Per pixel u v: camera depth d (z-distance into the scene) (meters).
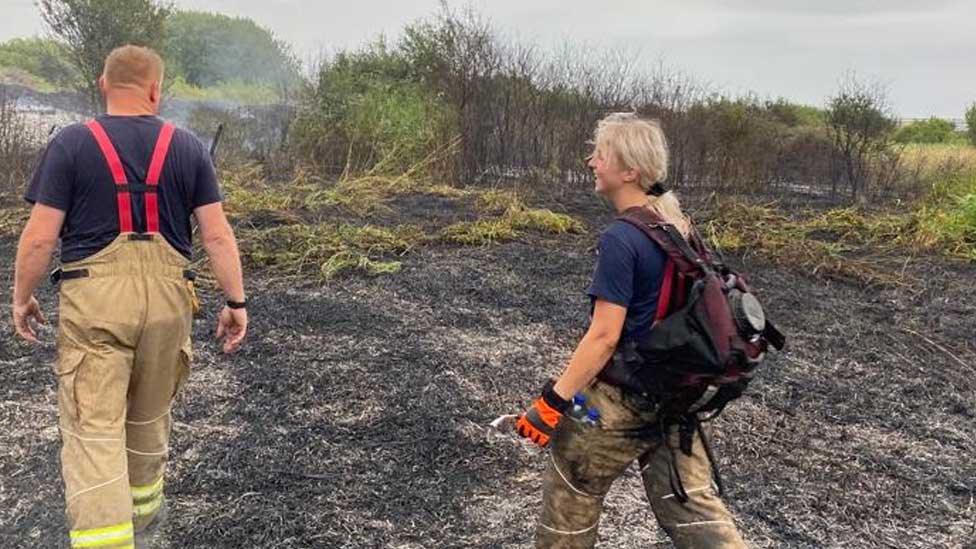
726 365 2.56
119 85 3.06
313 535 3.53
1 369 5.12
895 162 15.09
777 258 8.72
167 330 3.03
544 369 5.52
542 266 8.16
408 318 6.40
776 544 3.65
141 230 2.97
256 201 10.23
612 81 14.16
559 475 2.80
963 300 7.58
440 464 4.19
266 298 6.75
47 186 2.90
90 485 2.84
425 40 15.12
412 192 12.18
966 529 3.83
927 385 5.59
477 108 13.86
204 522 3.57
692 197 13.25
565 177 13.60
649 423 2.68
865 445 4.66
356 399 4.86
